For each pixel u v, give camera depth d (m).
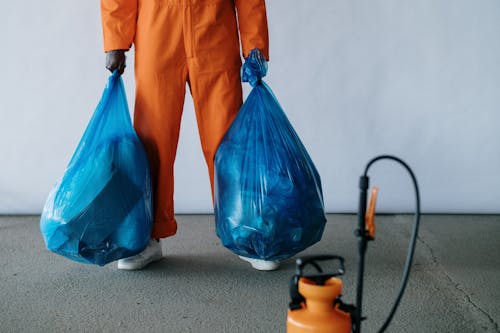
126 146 1.92
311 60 2.74
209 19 2.00
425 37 2.73
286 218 1.84
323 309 1.03
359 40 2.73
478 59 2.75
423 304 1.72
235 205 1.88
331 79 2.76
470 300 1.77
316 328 1.01
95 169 1.86
